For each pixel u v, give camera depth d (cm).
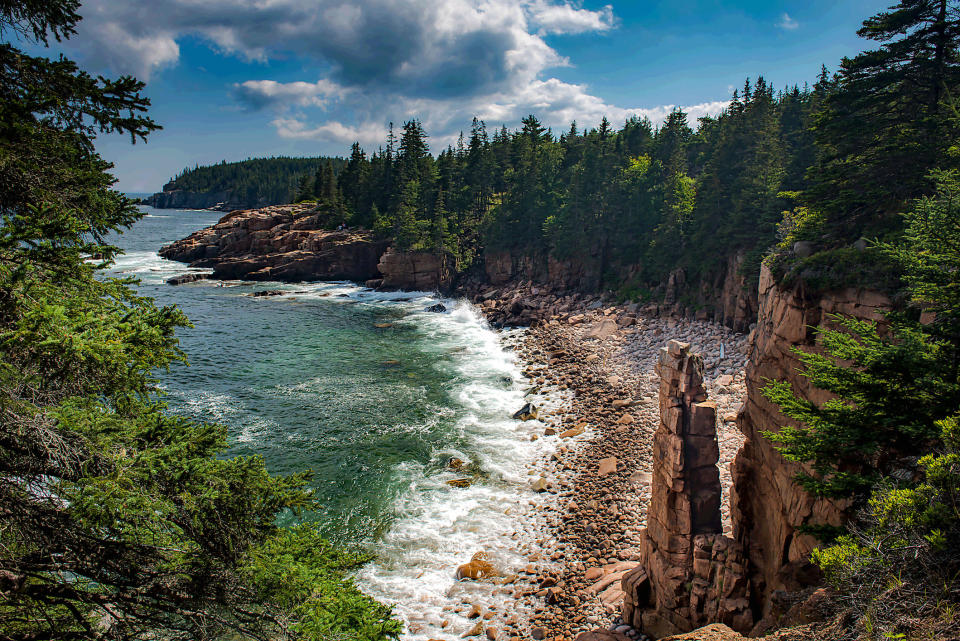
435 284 8344
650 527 1775
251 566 699
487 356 5088
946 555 736
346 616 762
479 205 9700
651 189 6875
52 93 682
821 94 6144
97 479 557
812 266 1820
